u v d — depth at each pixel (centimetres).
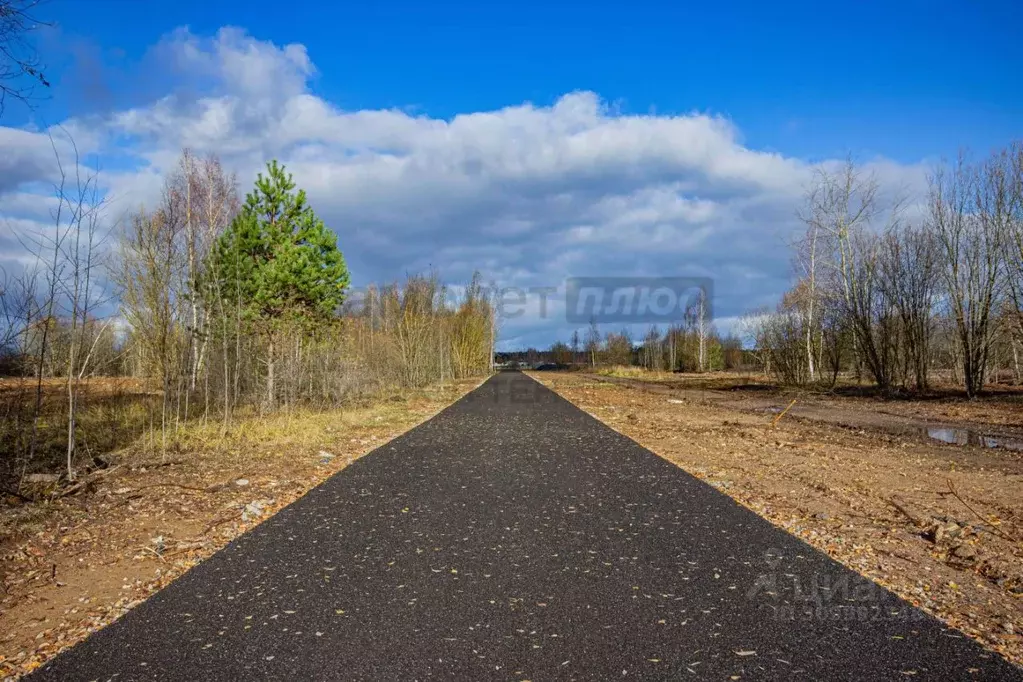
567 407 2375
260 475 957
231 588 491
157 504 765
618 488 863
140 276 1828
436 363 4309
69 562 556
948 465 1100
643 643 394
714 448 1279
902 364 3142
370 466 1048
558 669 362
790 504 768
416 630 414
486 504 769
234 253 2077
